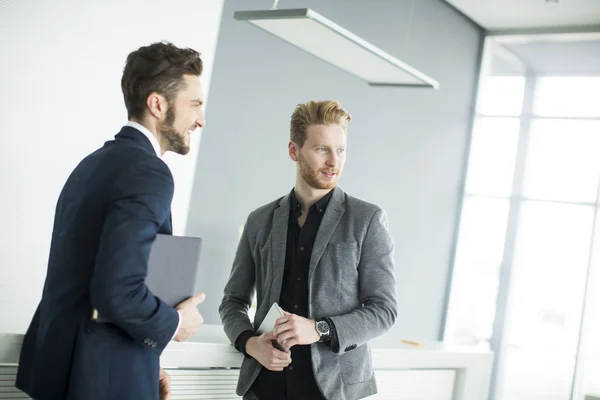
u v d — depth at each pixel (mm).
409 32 6590
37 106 3244
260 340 1926
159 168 1406
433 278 7367
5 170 3164
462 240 7691
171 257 1543
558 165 7312
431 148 7145
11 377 1832
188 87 1530
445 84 7230
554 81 7371
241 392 2051
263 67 5215
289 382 1972
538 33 7262
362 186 6270
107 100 3516
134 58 1522
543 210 7340
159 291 1523
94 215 1375
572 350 6988
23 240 3252
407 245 6926
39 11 3182
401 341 3246
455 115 7465
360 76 3627
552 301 7168
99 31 3428
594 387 6848
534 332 7227
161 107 1508
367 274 1997
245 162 5176
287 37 3021
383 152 6492
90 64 3418
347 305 1986
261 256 2090
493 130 7699
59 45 3277
